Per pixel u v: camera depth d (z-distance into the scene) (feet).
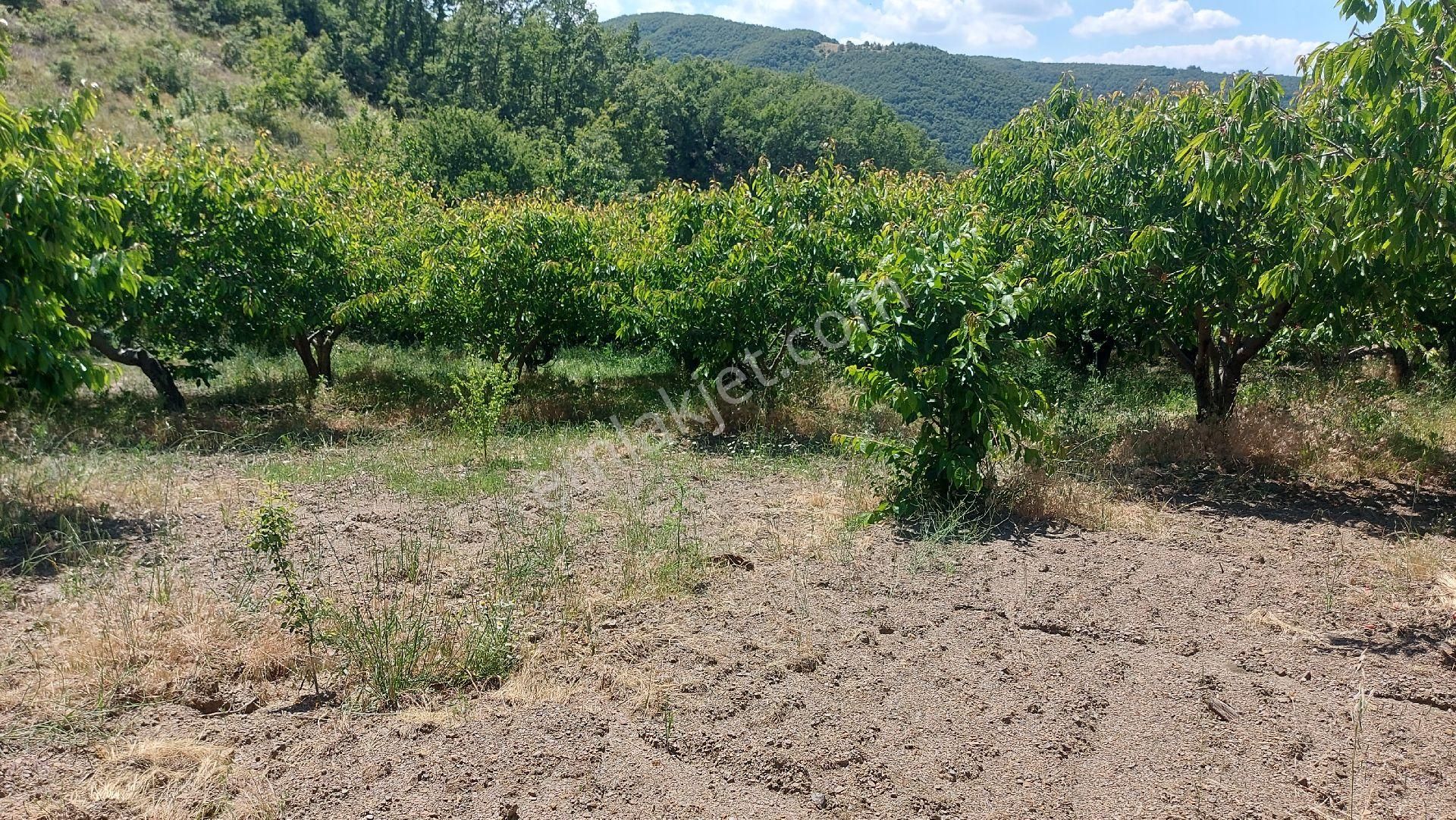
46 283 16.90
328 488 20.03
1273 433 23.67
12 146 16.03
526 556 14.82
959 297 17.67
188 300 29.73
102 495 18.22
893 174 40.11
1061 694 10.89
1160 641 12.49
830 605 13.56
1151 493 20.52
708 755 9.49
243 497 18.88
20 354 16.10
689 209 30.71
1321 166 15.67
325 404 33.42
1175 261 22.97
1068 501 18.85
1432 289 21.95
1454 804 8.74
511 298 32.81
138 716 9.82
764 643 12.17
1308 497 20.54
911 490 18.52
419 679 10.77
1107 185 24.82
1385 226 15.05
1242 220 22.52
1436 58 14.44
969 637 12.53
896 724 10.16
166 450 24.23
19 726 9.46
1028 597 13.98
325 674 10.94
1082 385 36.76
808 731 9.97
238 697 10.35
